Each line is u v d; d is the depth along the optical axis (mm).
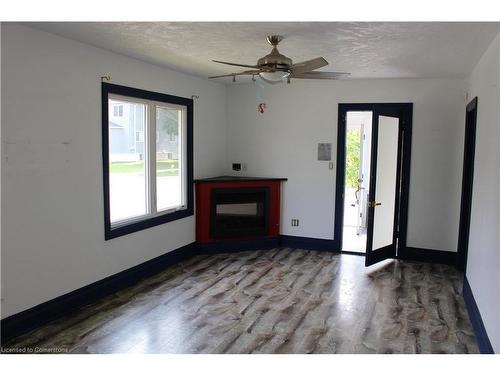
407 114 5387
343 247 6164
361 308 3854
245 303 3939
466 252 4578
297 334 3307
